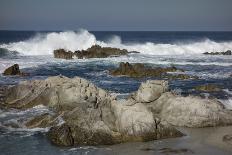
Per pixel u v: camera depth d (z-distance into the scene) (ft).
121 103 67.41
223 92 94.73
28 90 82.23
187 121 70.54
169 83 107.86
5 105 80.12
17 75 116.78
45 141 62.28
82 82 73.87
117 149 58.39
